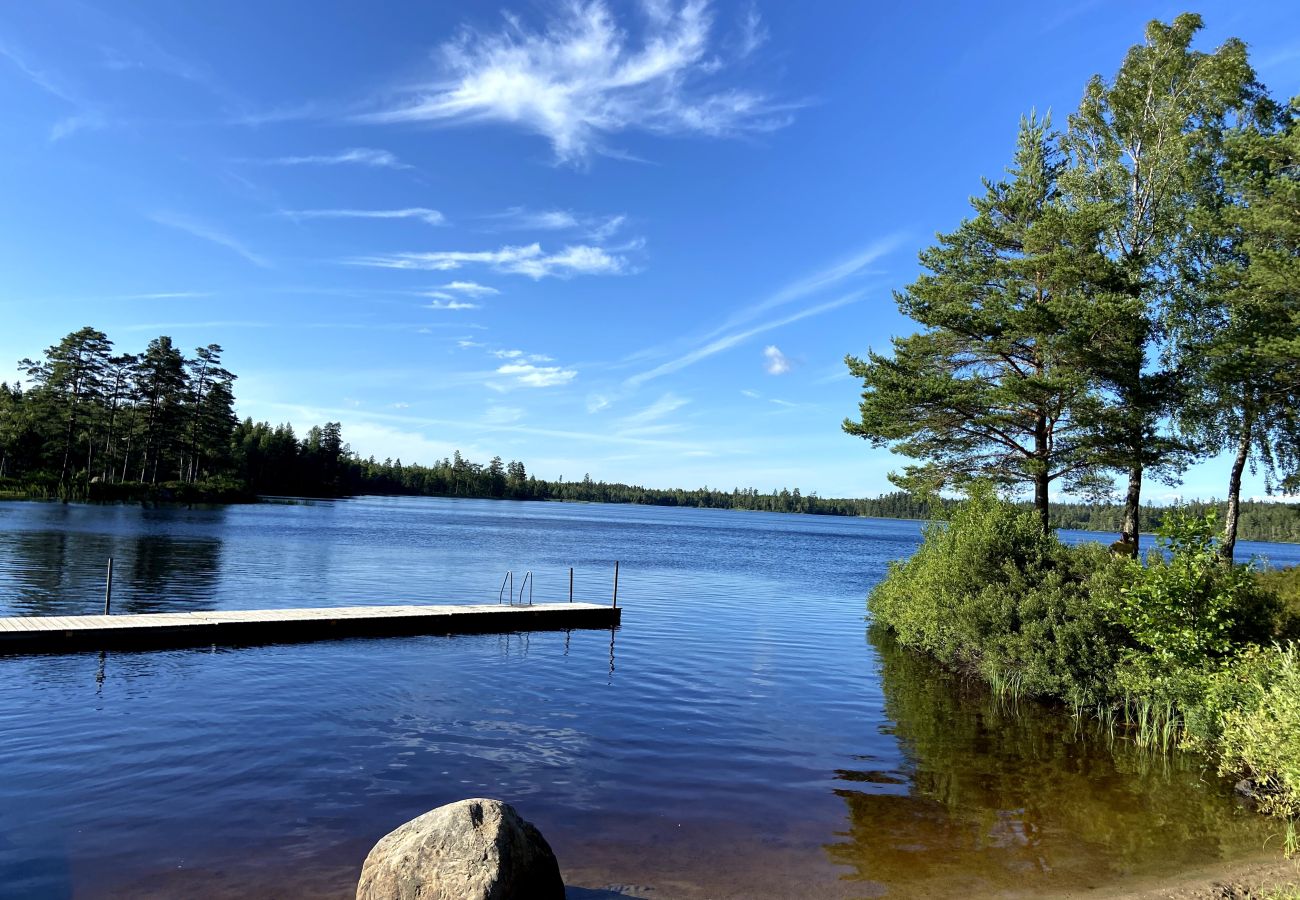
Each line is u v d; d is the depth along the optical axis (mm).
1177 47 24562
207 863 6488
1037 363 22109
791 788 8961
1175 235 24516
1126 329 20172
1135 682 11773
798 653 17984
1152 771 10125
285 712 11117
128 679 12719
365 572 30938
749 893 6359
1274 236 20297
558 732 10742
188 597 21641
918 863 7066
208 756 9141
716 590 31641
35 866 6355
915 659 17766
